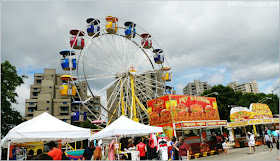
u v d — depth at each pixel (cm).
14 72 2719
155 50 2467
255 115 2178
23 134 849
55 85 8050
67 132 944
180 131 1622
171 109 1636
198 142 1653
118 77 2219
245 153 1555
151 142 1240
